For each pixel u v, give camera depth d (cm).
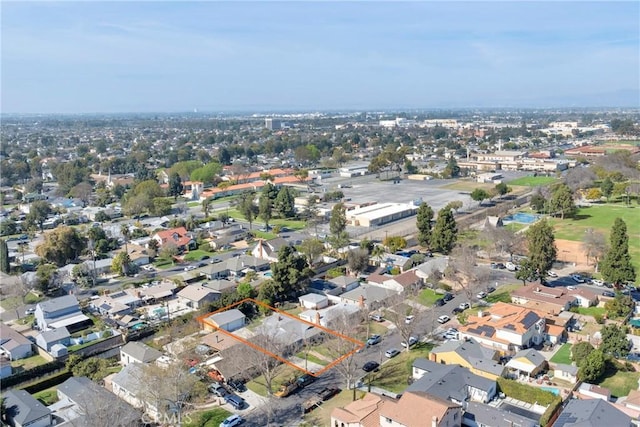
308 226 14038
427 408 4847
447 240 10656
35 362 7056
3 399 5622
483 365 6116
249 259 10606
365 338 7206
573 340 7069
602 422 4700
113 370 6750
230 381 6141
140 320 8200
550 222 13662
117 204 17488
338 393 5903
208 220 14838
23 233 14275
